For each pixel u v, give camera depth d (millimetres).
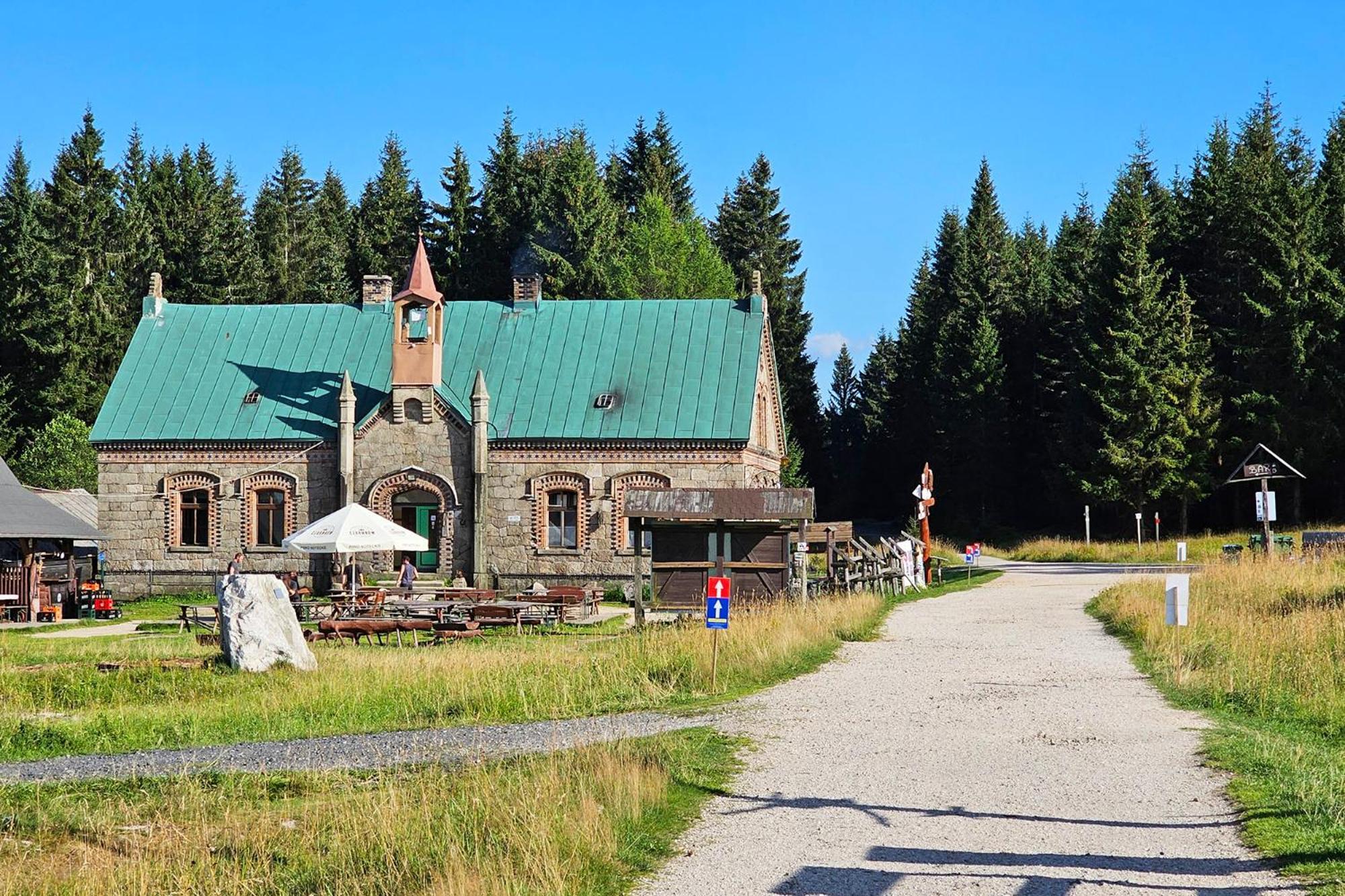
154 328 51438
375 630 30047
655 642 24328
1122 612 28109
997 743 15109
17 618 40688
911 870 10250
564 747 15398
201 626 37312
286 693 21922
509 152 91688
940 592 39969
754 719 17016
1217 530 73188
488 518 45656
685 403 45844
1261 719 16625
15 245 76500
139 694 22359
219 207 96375
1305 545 42594
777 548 33375
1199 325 75688
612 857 10719
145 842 12695
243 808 13812
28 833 13336
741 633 24109
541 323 49688
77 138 88062
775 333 96375
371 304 51344
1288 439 69125
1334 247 73125
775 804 12398
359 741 17828
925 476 44344
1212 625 24062
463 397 47219
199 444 47062
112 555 47469
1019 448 90312
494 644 28953
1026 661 22328
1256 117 85688
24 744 18438
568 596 35344
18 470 68500
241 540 47000
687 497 32719
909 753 14641
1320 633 21625
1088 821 11609
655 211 83312
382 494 46156
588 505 45281
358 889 10594
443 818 12250
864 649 24703
